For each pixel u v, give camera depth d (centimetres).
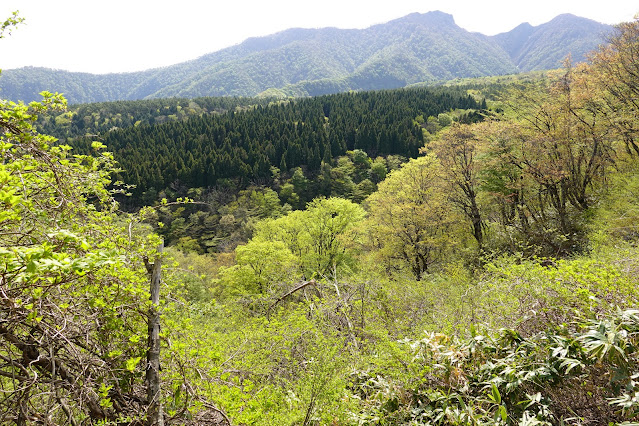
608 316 294
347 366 395
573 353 281
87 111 9981
